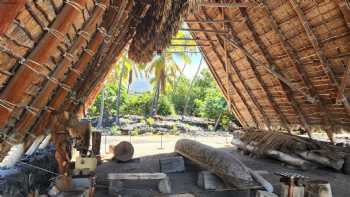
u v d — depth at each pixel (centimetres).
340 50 584
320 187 463
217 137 1644
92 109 2092
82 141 491
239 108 1092
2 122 223
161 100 2469
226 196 537
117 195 512
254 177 518
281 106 877
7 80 226
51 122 371
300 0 570
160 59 2022
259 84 864
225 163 540
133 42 577
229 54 894
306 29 591
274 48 729
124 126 1855
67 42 280
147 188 579
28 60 224
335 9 530
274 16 653
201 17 887
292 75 746
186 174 711
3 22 172
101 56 469
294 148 811
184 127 1905
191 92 2750
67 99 449
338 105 685
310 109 787
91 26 302
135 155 960
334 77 634
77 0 230
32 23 208
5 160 379
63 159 390
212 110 2222
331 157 729
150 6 466
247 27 739
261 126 1055
